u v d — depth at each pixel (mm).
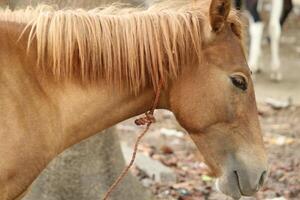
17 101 3873
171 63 4000
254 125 4176
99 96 4082
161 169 7508
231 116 4094
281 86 12344
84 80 4039
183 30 4016
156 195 7008
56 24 3971
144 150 8500
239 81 4066
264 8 18125
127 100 4137
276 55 12617
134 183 6234
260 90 12016
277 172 7984
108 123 4184
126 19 4047
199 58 4020
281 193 7305
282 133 9812
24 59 3949
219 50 4047
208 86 4047
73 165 5879
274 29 12594
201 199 6984
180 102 4090
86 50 3996
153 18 4039
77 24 3994
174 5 4195
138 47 4016
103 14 4094
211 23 3990
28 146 3900
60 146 4086
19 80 3906
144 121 4234
